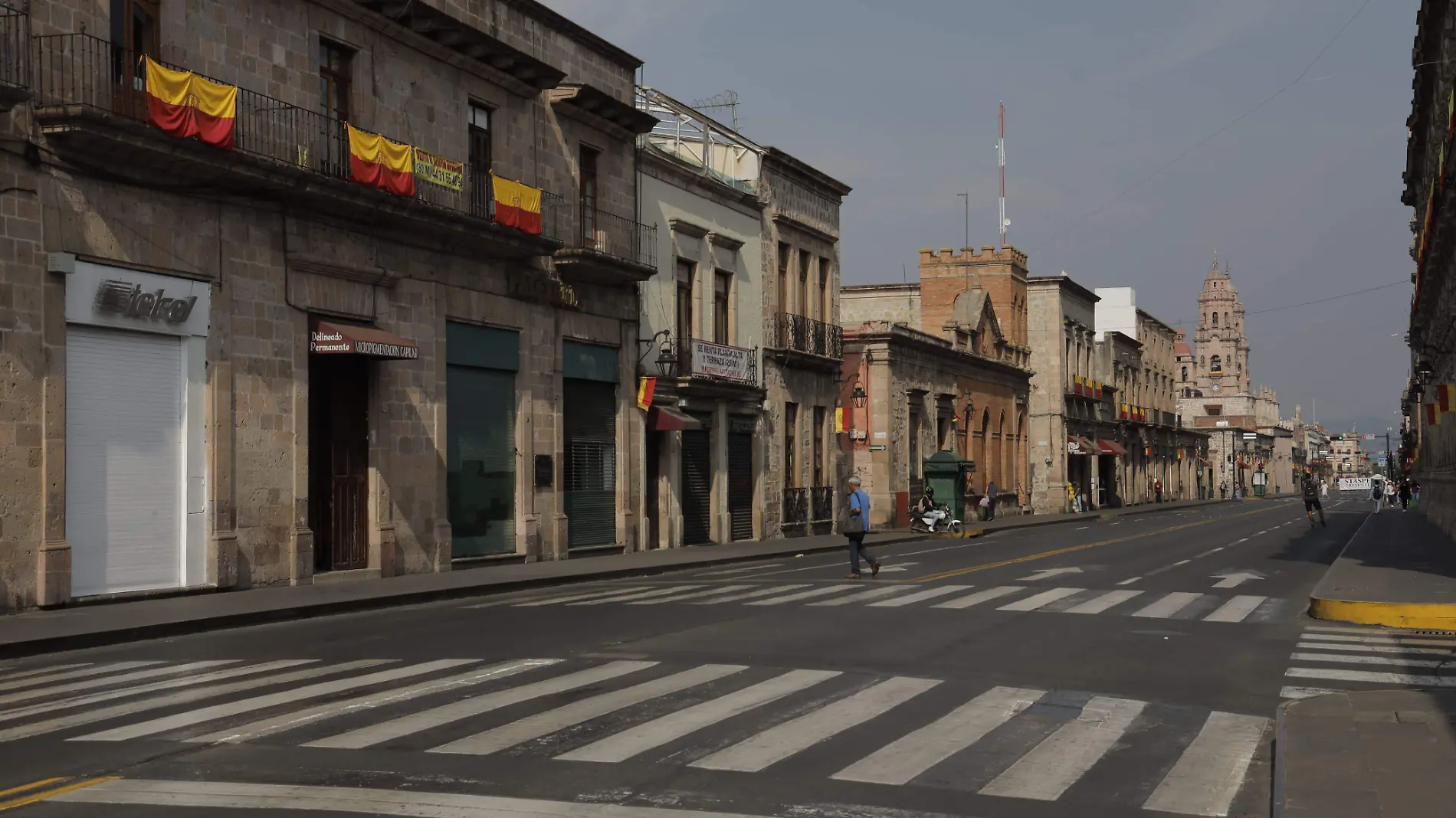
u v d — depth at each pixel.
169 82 17.94
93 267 17.78
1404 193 51.56
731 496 37.47
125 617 15.80
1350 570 21.56
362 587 20.67
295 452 21.28
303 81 21.77
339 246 22.31
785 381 40.94
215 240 19.84
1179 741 8.46
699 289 35.72
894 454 49.53
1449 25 32.22
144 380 18.77
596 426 30.91
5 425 16.50
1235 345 188.88
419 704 9.45
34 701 9.98
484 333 26.59
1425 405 46.62
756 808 6.61
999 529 50.47
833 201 45.38
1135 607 16.92
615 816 6.38
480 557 26.22
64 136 16.95
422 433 24.55
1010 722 8.99
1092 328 81.56
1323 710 8.98
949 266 66.00
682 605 17.25
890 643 13.02
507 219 25.89
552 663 11.59
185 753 7.82
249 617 16.44
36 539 16.88
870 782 7.22
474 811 6.45
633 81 32.91
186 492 19.33
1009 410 66.56
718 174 37.22
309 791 6.85
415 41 24.38
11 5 16.61
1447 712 8.88
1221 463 144.62
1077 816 6.62
